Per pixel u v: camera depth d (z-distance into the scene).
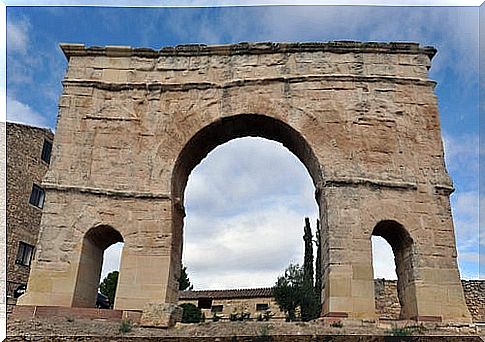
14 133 37.97
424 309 17.72
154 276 18.64
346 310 17.52
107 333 13.77
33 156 39.34
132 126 20.98
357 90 20.98
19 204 37.41
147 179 20.09
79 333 13.39
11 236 36.16
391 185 19.44
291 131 20.67
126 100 21.44
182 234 21.30
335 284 17.88
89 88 21.59
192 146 21.19
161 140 20.67
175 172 20.42
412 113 20.77
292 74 21.36
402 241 19.50
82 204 19.64
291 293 35.69
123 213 19.59
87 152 20.52
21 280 36.69
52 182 19.81
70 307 17.31
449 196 19.61
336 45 21.69
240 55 21.92
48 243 19.02
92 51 22.25
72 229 19.30
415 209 19.23
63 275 18.64
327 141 20.17
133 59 22.22
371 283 17.97
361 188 19.34
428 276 18.27
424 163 20.00
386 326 16.05
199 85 21.41
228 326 14.59
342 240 18.50
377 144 20.16
